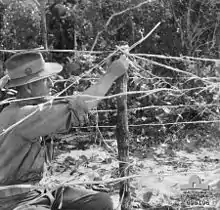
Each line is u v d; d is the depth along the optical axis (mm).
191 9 8188
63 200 3383
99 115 7195
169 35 8344
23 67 3119
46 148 3232
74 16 7836
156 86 5922
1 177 3068
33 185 3141
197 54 8125
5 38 8055
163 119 6664
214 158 5836
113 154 5250
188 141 5691
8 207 3104
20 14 8102
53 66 3225
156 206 4250
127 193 3840
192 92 6160
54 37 8109
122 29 8000
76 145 6805
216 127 5711
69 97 3023
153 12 8141
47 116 2971
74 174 4973
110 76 3141
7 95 4512
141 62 5676
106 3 7734
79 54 6215
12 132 3043
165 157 5844
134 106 6746
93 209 3365
